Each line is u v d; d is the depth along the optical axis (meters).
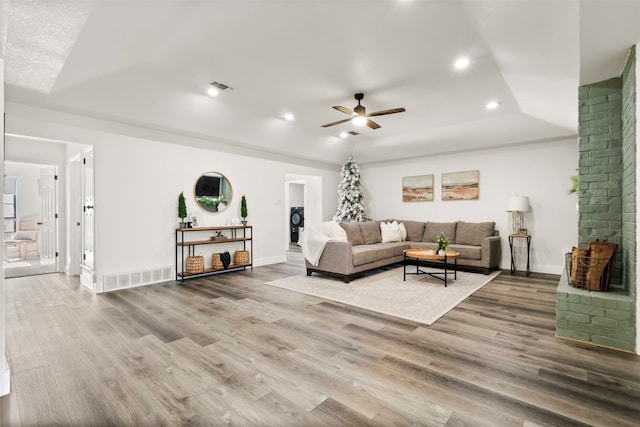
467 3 2.17
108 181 4.32
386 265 5.70
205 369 2.13
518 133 5.40
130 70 3.46
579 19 1.89
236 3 2.23
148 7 2.19
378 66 3.32
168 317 3.18
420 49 2.95
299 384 1.95
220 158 5.63
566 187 5.38
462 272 5.48
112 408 1.72
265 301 3.74
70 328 2.87
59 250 5.58
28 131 3.71
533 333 2.74
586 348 2.43
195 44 2.87
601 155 2.89
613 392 1.84
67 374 2.07
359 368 2.14
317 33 2.67
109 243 4.31
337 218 7.73
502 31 2.44
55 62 2.77
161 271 4.81
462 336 2.68
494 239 5.45
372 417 1.63
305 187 8.50
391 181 7.62
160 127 4.62
